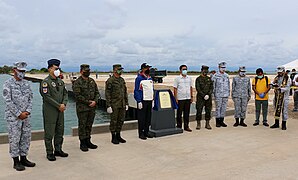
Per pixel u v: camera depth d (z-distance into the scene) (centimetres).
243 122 894
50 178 467
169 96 796
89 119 635
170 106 789
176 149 639
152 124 781
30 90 525
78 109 618
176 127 827
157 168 516
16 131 500
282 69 833
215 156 588
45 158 571
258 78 889
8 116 497
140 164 537
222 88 866
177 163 544
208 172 493
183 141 707
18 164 508
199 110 841
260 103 888
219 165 530
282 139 723
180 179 461
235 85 880
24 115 499
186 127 827
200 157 581
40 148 642
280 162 545
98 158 573
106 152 614
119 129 693
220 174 482
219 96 866
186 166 526
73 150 629
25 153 520
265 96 881
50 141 559
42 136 717
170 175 480
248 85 876
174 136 760
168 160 562
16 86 501
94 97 636
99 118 1816
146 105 728
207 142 698
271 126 858
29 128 522
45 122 556
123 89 689
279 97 838
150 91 731
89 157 579
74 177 472
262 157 578
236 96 880
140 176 476
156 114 769
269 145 669
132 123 848
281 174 482
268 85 876
